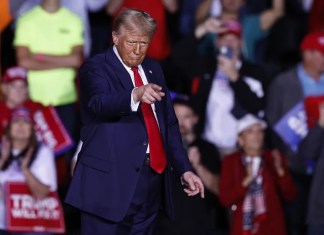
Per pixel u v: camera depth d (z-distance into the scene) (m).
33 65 23.28
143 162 13.62
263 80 23.66
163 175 14.05
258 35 26.02
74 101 23.47
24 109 21.12
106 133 13.56
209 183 21.69
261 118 23.16
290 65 26.27
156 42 24.98
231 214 21.44
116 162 13.54
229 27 23.28
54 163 21.23
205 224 20.05
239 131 21.67
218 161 22.12
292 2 27.33
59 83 23.36
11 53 24.72
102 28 25.89
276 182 21.73
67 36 23.61
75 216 22.33
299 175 22.95
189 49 23.61
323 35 23.67
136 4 25.38
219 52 23.28
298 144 22.95
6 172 20.75
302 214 22.84
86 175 13.62
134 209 13.77
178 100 22.00
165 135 13.91
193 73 23.33
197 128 23.06
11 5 21.59
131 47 13.22
